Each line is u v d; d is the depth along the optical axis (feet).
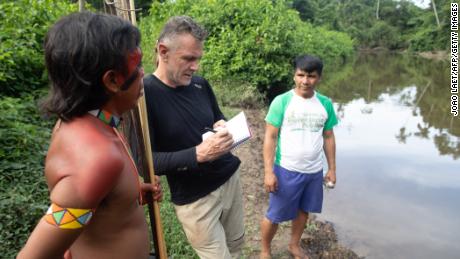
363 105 37.22
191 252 9.74
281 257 10.91
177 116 6.60
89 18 3.22
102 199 3.33
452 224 13.93
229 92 27.40
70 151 3.16
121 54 3.28
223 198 7.20
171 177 6.95
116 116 3.67
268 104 30.04
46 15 17.03
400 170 19.33
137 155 5.65
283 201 9.68
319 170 9.71
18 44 14.64
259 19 29.45
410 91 47.60
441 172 19.21
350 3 160.86
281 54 29.53
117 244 3.71
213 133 6.46
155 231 5.59
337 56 86.22
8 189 9.73
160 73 6.63
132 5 5.08
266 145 9.56
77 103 3.26
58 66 3.18
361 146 23.39
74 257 3.78
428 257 11.92
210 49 29.09
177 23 6.22
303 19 117.70
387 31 148.97
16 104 12.76
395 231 13.38
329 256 11.63
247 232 12.03
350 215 14.43
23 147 11.24
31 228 9.03
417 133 26.91
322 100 9.61
